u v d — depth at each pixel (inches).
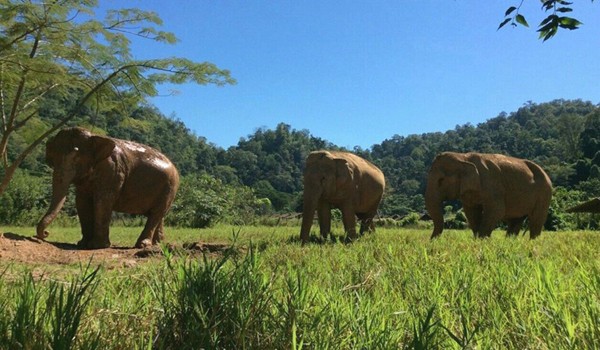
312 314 101.7
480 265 196.7
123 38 612.7
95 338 85.7
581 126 4539.9
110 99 664.4
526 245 283.7
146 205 428.1
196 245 355.9
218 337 89.4
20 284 128.1
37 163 1568.7
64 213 1078.4
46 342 77.9
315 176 511.2
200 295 99.1
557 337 92.1
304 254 258.7
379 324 98.1
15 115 609.6
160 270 153.6
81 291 89.4
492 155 542.0
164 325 93.2
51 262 291.0
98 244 389.1
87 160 388.8
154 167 428.8
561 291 124.3
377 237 414.3
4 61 529.7
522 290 132.2
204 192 1159.0
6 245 313.1
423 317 105.3
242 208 1360.7
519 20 166.4
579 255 227.0
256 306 100.0
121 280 156.8
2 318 86.6
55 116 1123.3
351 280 157.8
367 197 597.6
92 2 577.6
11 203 1083.3
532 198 544.1
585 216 1181.1
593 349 85.7
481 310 115.5
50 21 548.4
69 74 615.5
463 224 1427.2
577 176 3125.0
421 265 190.7
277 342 88.0
